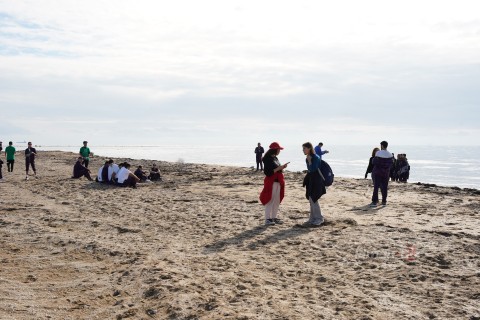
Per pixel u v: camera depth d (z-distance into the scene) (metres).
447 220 11.67
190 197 17.23
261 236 10.20
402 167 23.73
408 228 10.38
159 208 14.65
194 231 11.03
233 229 11.07
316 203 11.20
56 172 31.67
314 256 8.47
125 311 5.82
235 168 35.88
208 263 7.99
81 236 10.59
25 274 7.67
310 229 10.73
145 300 6.22
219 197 17.08
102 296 6.48
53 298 6.45
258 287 6.57
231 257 8.47
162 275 7.10
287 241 9.63
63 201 16.61
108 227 11.70
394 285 6.69
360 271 7.48
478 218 11.95
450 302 5.93
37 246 9.77
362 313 5.56
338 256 8.38
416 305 5.86
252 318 5.31
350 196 17.00
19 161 43.56
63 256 8.94
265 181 11.50
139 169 24.50
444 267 7.50
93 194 18.61
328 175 11.16
